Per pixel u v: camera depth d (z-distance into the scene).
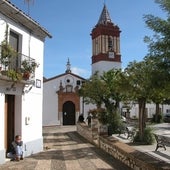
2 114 13.72
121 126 25.72
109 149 16.47
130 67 18.95
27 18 15.41
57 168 12.69
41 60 18.22
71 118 47.19
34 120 17.11
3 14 13.99
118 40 51.88
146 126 21.03
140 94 18.78
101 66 50.59
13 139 15.42
